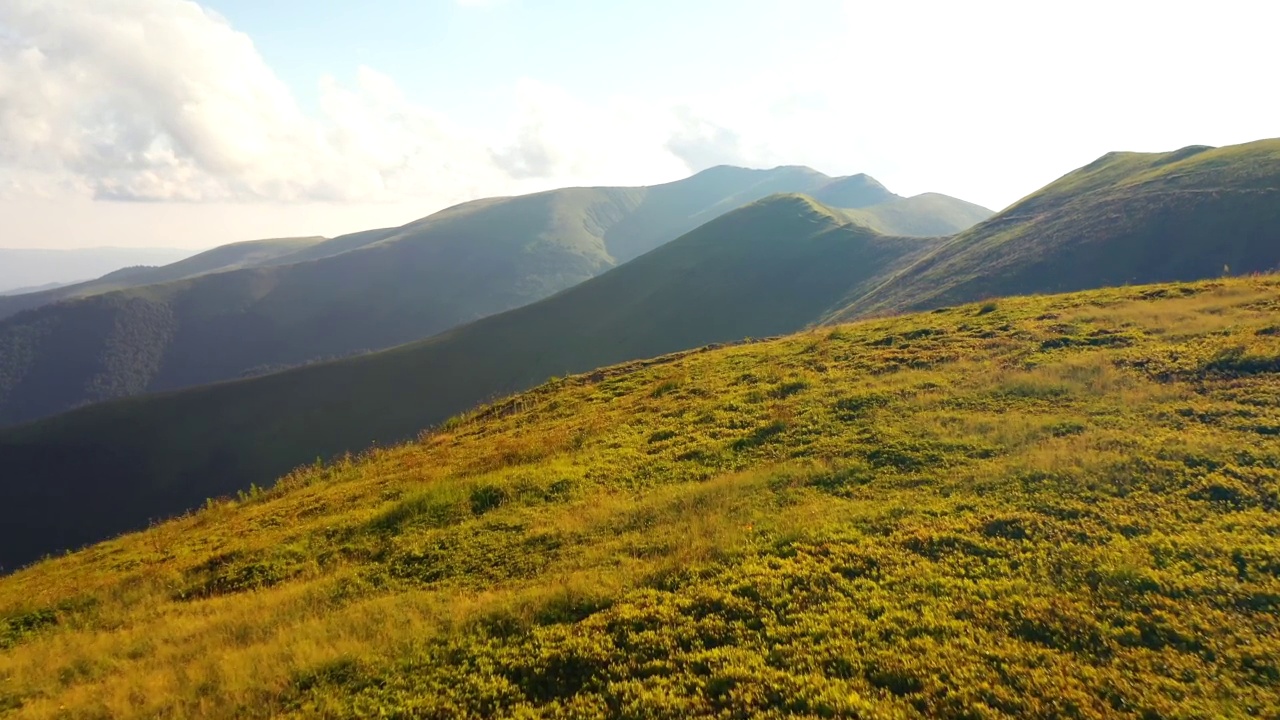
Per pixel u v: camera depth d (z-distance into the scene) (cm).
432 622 1001
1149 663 695
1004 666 707
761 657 777
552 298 15012
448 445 2556
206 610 1284
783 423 1728
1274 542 866
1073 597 815
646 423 2047
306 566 1448
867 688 702
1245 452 1116
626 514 1339
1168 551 886
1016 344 2011
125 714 866
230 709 843
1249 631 721
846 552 1002
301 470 2847
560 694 780
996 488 1145
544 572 1150
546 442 2075
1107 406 1422
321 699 840
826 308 11750
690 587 962
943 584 883
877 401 1741
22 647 1253
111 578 1652
